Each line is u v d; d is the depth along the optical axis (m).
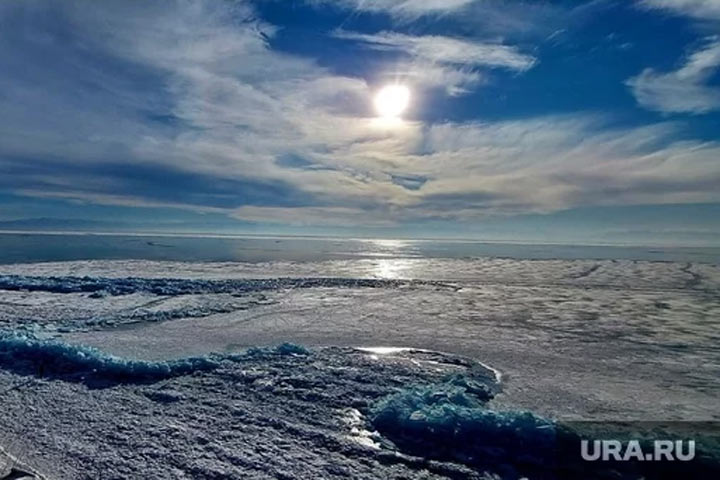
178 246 56.84
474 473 4.22
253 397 5.98
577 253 62.03
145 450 4.50
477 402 5.84
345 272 26.23
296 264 31.78
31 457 4.37
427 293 17.08
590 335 10.14
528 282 21.84
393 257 44.06
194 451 4.50
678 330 10.74
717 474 4.20
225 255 41.25
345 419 5.30
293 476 4.07
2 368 7.12
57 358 7.36
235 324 11.09
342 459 4.41
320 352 8.15
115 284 17.78
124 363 6.96
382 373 6.93
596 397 6.18
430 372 7.10
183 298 15.07
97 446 4.59
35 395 6.03
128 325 10.88
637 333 10.39
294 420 5.27
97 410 5.54
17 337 8.37
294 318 11.89
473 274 26.12
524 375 7.20
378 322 11.46
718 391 6.46
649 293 17.75
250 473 4.11
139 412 5.48
